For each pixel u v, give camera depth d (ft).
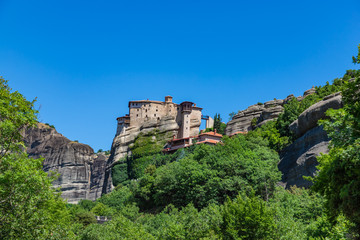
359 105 71.46
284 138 304.91
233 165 243.19
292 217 153.58
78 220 290.97
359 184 65.87
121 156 533.55
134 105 560.20
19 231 86.79
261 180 223.51
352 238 75.87
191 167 253.65
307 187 214.69
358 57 72.64
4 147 94.12
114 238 181.47
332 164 72.95
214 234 145.07
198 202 229.66
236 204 151.94
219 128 511.40
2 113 93.97
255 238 136.56
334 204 73.46
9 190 86.53
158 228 202.90
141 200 301.22
